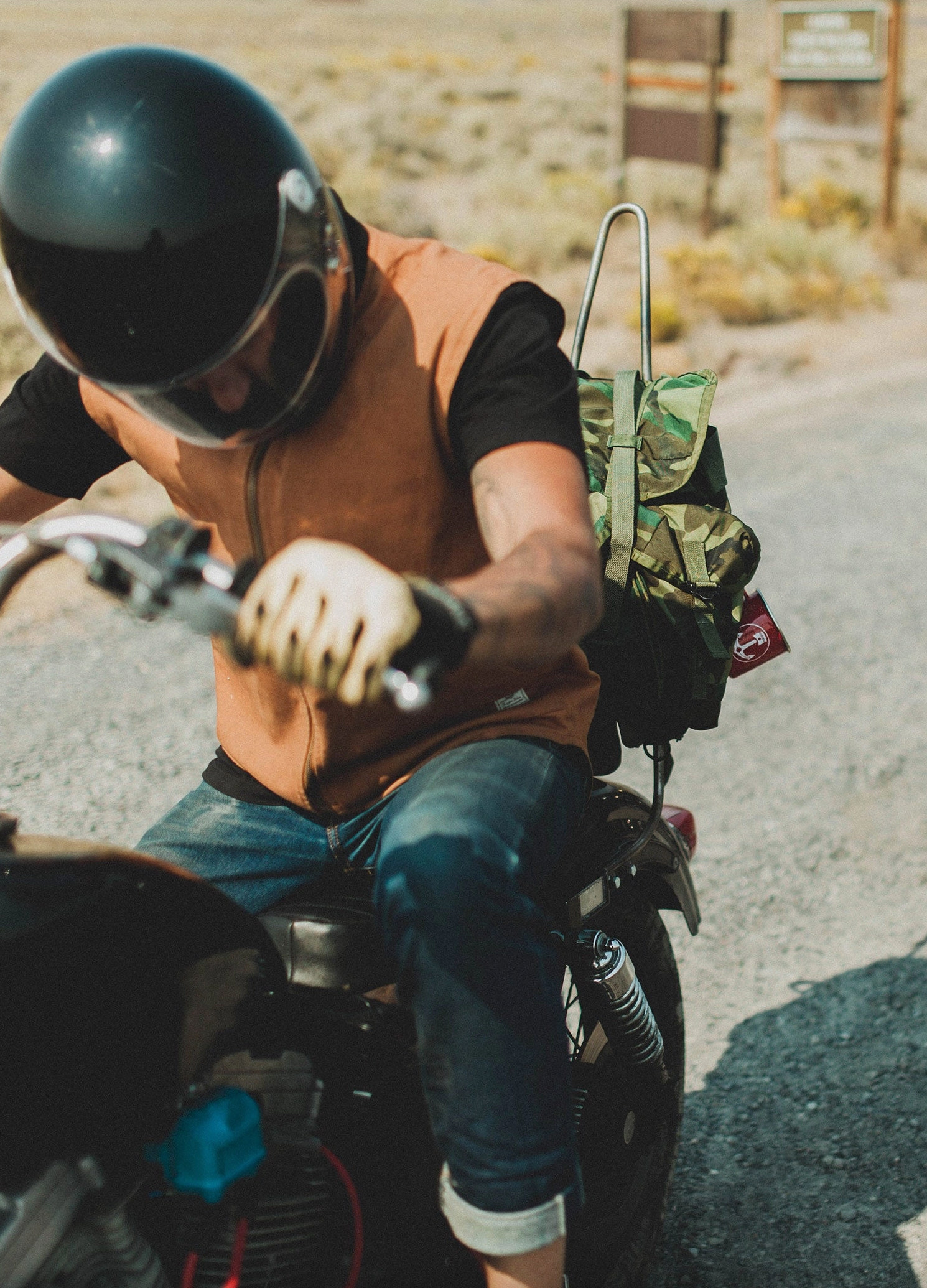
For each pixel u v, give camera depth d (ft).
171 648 17.42
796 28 53.01
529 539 4.62
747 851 12.61
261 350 4.87
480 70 119.85
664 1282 7.68
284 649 3.74
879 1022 10.00
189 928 4.93
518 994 5.16
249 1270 5.48
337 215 5.12
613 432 6.77
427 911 5.08
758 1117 9.09
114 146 4.58
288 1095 5.37
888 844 12.62
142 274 4.58
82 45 132.16
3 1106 4.40
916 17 222.28
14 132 4.79
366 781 5.84
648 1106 7.55
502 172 61.77
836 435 27.89
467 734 5.74
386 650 3.68
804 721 15.28
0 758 14.16
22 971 4.43
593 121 83.41
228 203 4.59
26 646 17.38
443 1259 6.05
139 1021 4.74
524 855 5.29
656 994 7.73
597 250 7.82
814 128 53.88
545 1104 5.24
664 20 54.49
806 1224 8.08
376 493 5.34
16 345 32.35
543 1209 5.24
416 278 5.34
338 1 268.00
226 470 5.54
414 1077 5.88
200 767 14.14
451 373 5.17
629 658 6.62
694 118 54.03
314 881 6.31
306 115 80.43
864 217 56.34
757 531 21.76
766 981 10.64
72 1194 4.57
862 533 21.54
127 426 5.84
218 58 111.75
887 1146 8.68
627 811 7.28
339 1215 5.72
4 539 4.16
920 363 35.12
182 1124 5.00
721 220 56.75
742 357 35.73
